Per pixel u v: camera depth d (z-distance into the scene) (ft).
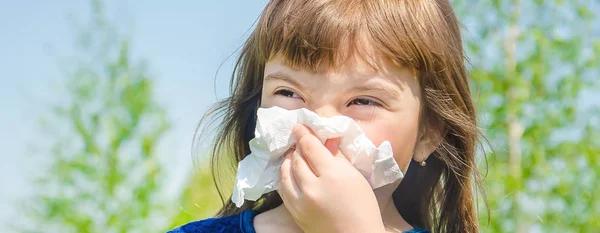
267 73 6.07
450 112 6.59
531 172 21.80
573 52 22.17
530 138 21.95
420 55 6.14
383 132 5.86
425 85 6.34
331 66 5.76
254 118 7.36
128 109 27.17
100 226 26.48
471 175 7.07
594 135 22.22
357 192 5.58
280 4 6.29
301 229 6.24
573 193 21.81
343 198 5.55
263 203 7.09
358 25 5.89
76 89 27.17
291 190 5.67
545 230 21.58
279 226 6.32
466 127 6.81
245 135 7.43
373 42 5.88
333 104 5.78
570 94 22.12
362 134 5.69
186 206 27.04
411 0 6.37
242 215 6.53
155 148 27.20
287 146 5.77
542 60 22.13
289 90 5.90
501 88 22.07
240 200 5.76
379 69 5.85
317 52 5.74
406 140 6.08
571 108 22.08
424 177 7.09
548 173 21.81
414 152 6.48
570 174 21.93
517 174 21.50
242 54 7.37
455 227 7.11
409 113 6.07
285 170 5.75
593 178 21.95
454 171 6.87
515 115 22.08
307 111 5.65
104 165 26.68
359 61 5.81
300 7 6.05
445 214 7.14
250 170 5.88
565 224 21.62
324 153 5.65
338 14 5.92
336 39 5.78
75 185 26.48
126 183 26.78
